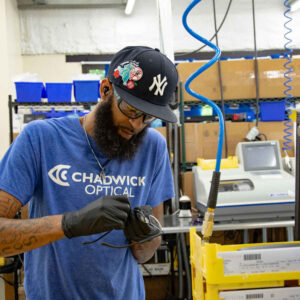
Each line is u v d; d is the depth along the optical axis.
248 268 0.92
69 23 5.85
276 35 5.89
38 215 1.01
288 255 0.94
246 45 5.86
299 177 1.27
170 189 1.24
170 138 3.03
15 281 2.76
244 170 2.57
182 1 5.80
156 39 5.92
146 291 3.03
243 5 5.87
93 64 5.85
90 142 1.03
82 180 1.00
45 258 0.99
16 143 0.97
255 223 2.27
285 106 3.29
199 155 3.12
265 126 3.23
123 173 1.06
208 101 0.99
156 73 0.90
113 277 1.02
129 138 1.01
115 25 5.89
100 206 0.84
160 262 3.04
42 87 3.49
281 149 3.22
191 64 3.19
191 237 1.11
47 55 5.83
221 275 0.91
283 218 2.35
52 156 0.99
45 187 0.98
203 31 5.82
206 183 2.48
